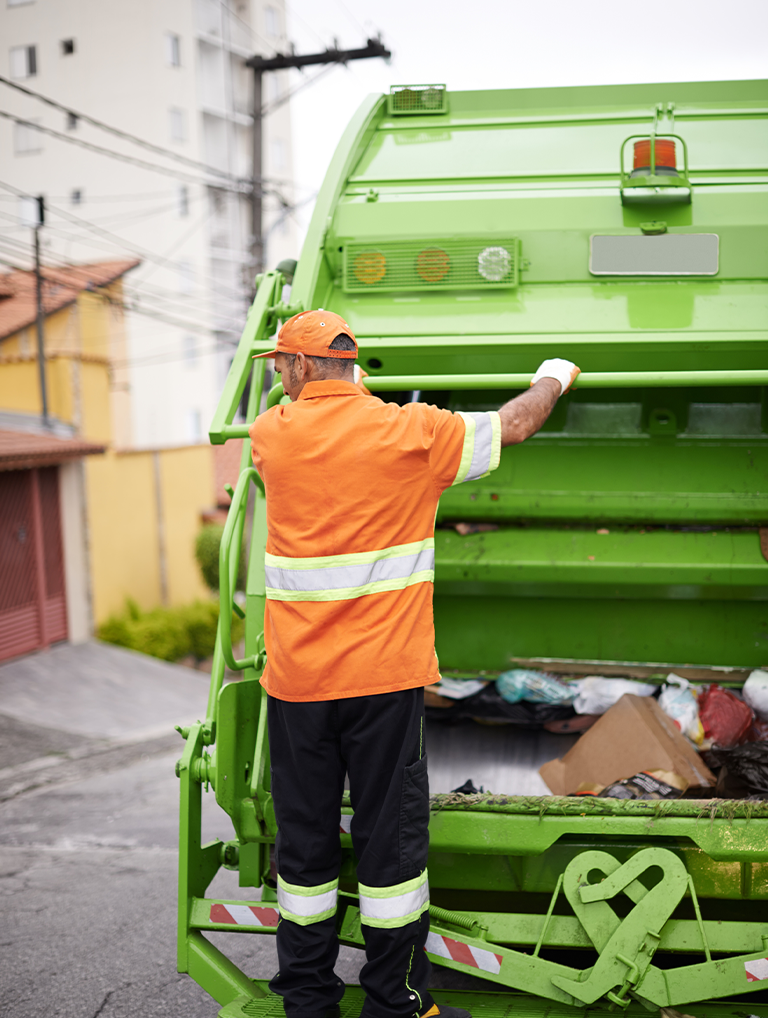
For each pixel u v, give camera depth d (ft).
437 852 8.39
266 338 10.52
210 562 62.64
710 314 9.91
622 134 12.03
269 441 7.53
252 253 53.88
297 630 7.36
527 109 12.82
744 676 10.48
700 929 7.76
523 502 10.29
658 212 10.44
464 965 7.88
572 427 10.92
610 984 7.64
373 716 7.28
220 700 8.06
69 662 46.16
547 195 10.80
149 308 106.73
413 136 12.49
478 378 8.35
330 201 11.00
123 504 57.00
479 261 10.41
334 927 7.73
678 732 9.73
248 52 124.88
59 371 53.67
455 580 10.33
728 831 7.76
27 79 110.01
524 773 10.36
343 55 52.01
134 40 106.93
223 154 118.62
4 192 110.01
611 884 7.77
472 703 10.80
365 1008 7.43
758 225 10.23
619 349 9.84
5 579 44.70
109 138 108.06
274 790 7.73
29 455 43.73
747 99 12.62
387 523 7.32
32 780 27.68
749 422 10.70
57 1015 11.03
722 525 10.19
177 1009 11.05
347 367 7.68
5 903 15.35
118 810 23.16
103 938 13.38
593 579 10.07
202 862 8.70
